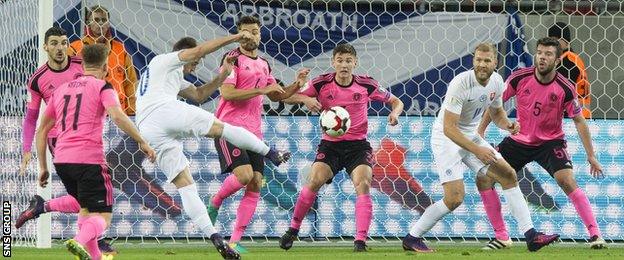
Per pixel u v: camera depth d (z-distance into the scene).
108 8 39.88
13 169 37.22
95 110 26.14
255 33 34.22
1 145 37.25
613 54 41.28
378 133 38.72
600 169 35.38
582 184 38.88
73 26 39.84
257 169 34.34
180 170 29.77
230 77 33.53
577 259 30.11
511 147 35.69
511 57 41.16
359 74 41.00
